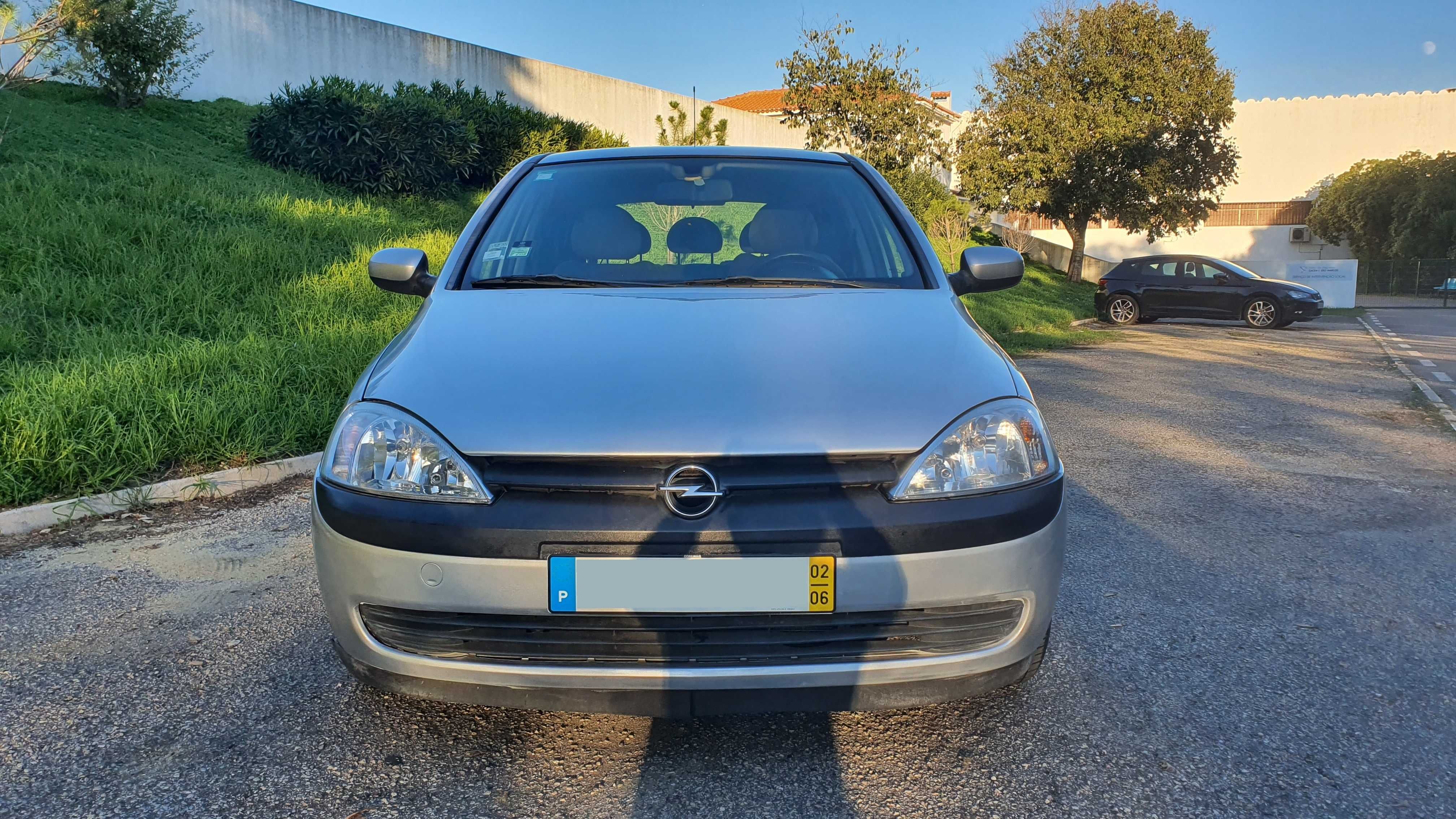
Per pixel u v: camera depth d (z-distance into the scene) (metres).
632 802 1.81
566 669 1.68
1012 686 2.27
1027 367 9.40
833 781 1.89
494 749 1.99
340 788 1.84
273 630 2.58
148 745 1.98
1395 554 3.44
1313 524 3.84
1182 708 2.21
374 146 11.50
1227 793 1.85
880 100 18.47
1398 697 2.28
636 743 2.02
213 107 12.88
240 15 14.09
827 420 1.75
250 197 8.88
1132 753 2.00
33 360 4.82
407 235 9.13
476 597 1.65
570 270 2.60
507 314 2.23
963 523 1.70
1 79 9.98
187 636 2.54
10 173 7.55
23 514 3.44
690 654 1.70
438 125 12.54
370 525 1.70
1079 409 6.78
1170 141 24.41
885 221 2.88
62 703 2.15
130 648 2.46
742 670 1.68
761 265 2.65
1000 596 1.74
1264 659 2.49
